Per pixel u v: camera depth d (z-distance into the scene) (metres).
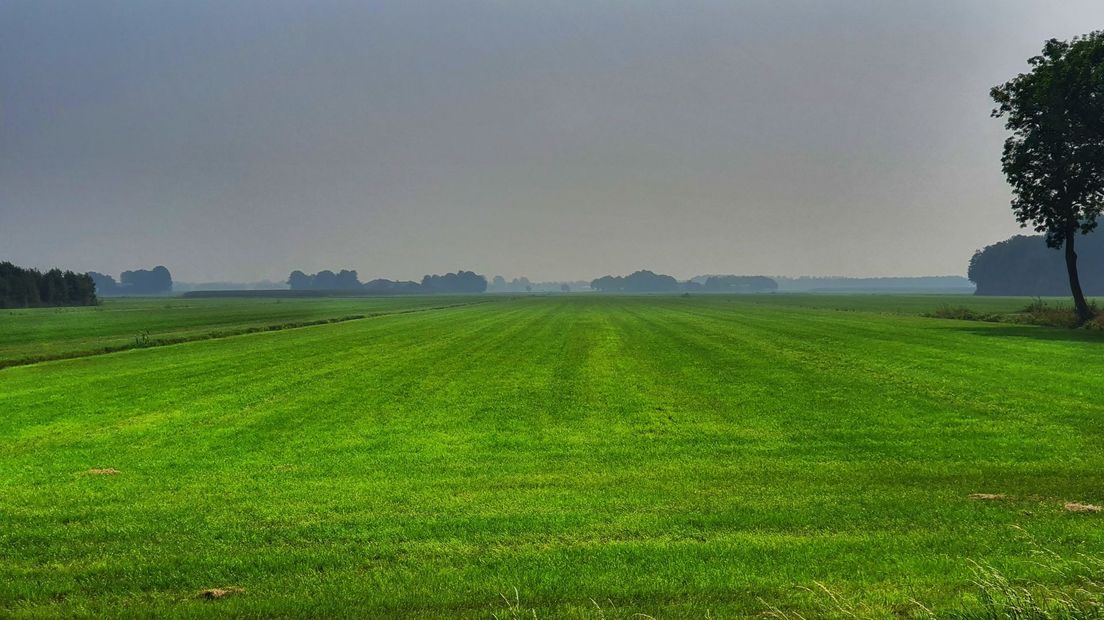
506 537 7.93
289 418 17.14
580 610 5.89
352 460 12.60
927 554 7.05
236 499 9.92
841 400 18.25
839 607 5.78
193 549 7.72
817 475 10.84
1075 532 7.54
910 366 24.80
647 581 6.46
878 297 192.50
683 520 8.44
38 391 22.52
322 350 36.91
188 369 28.47
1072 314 46.22
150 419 17.20
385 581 6.64
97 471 11.91
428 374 25.89
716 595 6.15
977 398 17.86
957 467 11.14
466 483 10.73
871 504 9.01
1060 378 21.12
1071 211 44.38
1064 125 41.50
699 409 17.59
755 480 10.58
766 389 20.58
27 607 6.24
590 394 20.53
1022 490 9.56
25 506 9.63
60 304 152.00
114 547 7.82
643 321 63.78
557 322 64.06
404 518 8.78
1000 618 5.50
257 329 57.38
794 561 6.92
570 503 9.41
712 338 41.16
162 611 6.07
